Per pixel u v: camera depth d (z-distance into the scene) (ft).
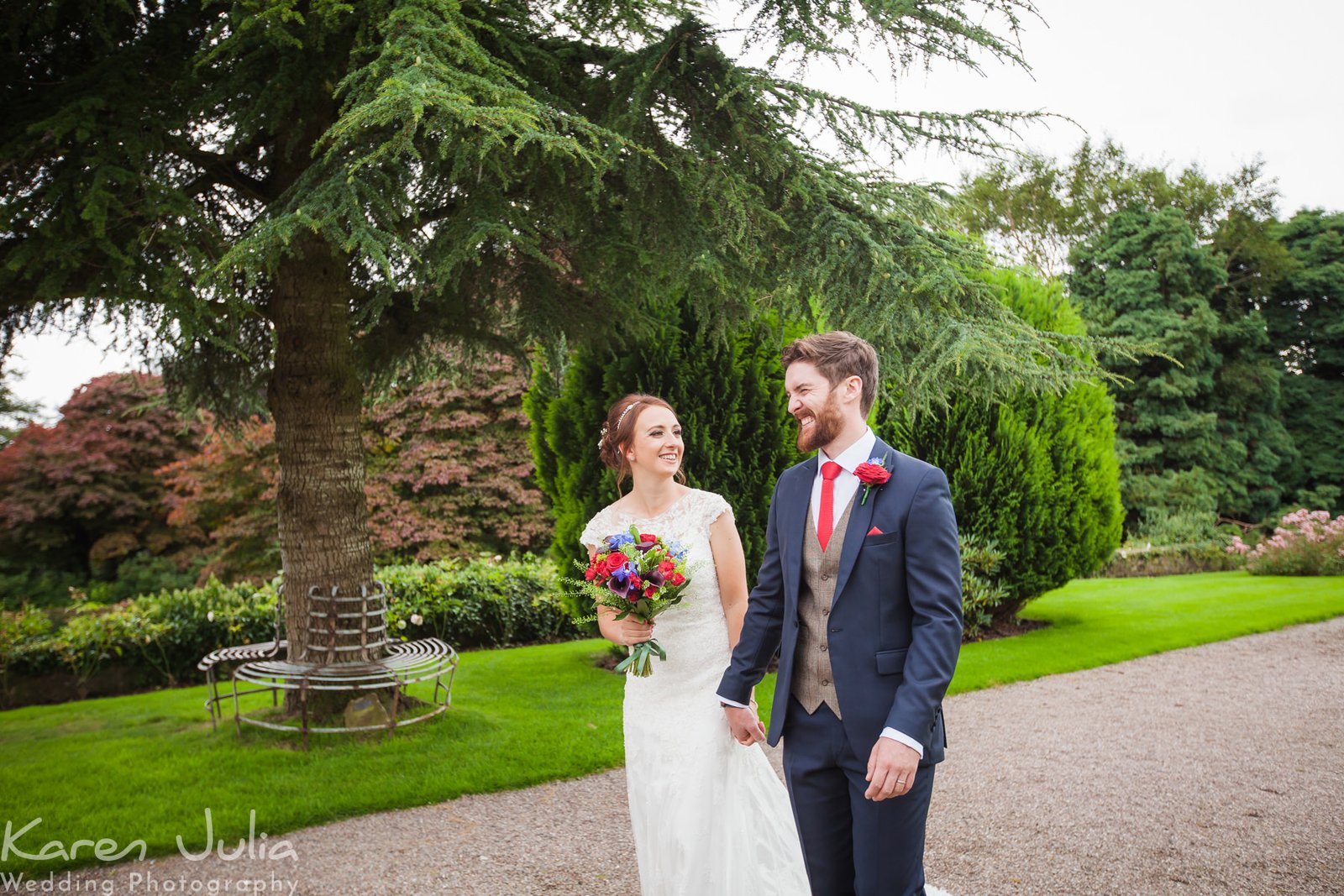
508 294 18.07
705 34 15.12
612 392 21.45
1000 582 26.76
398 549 38.29
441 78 11.00
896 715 6.20
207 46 14.14
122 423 49.08
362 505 17.79
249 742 16.05
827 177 15.67
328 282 17.22
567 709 18.65
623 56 15.42
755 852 8.79
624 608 8.47
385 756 15.19
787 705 7.27
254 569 38.27
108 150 12.27
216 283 12.10
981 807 12.85
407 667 16.12
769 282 16.40
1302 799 13.00
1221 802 12.92
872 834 6.59
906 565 6.77
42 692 21.90
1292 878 10.28
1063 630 27.99
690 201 15.34
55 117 12.10
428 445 38.75
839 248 15.19
